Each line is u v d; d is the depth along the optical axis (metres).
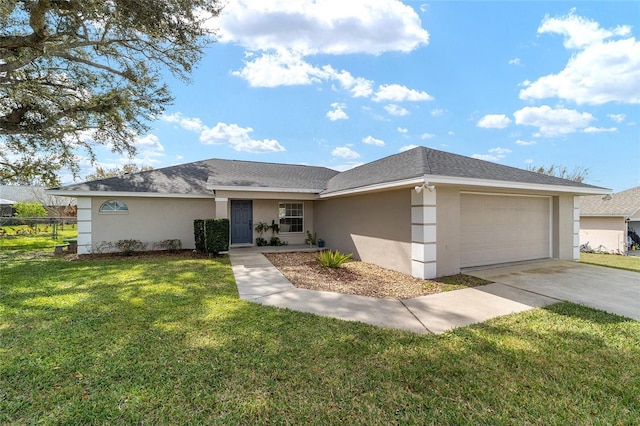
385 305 5.74
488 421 2.58
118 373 3.22
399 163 9.68
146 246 12.92
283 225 15.24
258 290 6.69
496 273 8.66
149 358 3.56
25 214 27.22
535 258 10.87
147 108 11.89
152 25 8.24
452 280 7.79
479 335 4.32
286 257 11.55
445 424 2.55
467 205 9.33
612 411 2.72
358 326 4.62
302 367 3.40
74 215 30.59
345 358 3.61
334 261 9.40
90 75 11.53
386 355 3.70
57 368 3.32
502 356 3.70
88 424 2.49
